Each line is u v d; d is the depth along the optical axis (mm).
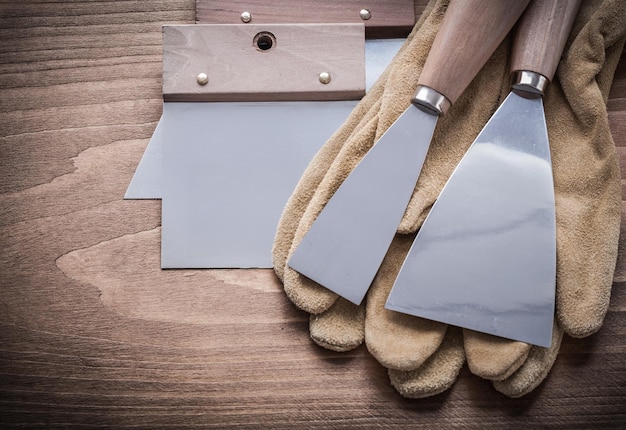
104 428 499
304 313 513
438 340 486
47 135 540
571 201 502
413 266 488
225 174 528
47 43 553
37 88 547
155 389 502
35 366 504
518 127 505
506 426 495
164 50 534
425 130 502
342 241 494
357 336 496
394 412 497
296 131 534
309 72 536
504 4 505
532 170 499
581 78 512
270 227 522
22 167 535
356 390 500
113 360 505
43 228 526
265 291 517
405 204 496
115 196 531
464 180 497
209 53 535
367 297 499
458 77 501
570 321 485
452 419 496
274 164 529
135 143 540
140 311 513
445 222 492
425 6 562
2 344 507
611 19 516
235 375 503
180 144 530
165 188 526
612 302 513
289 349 507
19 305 513
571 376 501
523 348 479
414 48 520
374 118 513
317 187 512
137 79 550
